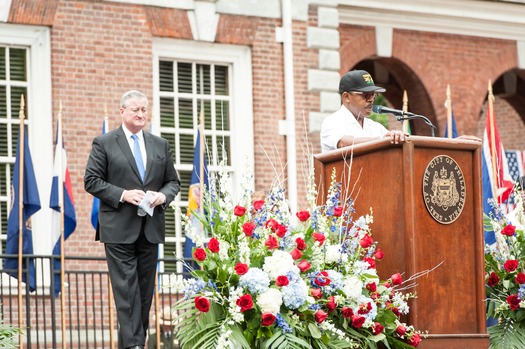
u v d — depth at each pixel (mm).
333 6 23062
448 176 8180
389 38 24719
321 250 8328
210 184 8625
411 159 7992
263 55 22250
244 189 8555
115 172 10125
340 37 24156
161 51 21344
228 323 7832
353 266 8250
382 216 8211
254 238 8344
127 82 20641
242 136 21922
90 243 19672
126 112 10242
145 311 10070
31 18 19891
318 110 22562
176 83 21578
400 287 8188
